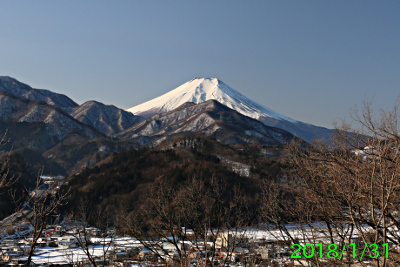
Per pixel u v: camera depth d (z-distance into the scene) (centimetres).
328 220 1286
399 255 1207
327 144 1279
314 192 1234
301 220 1377
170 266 1497
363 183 1127
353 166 1141
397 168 1055
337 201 1216
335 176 1195
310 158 1236
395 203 1150
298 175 1300
